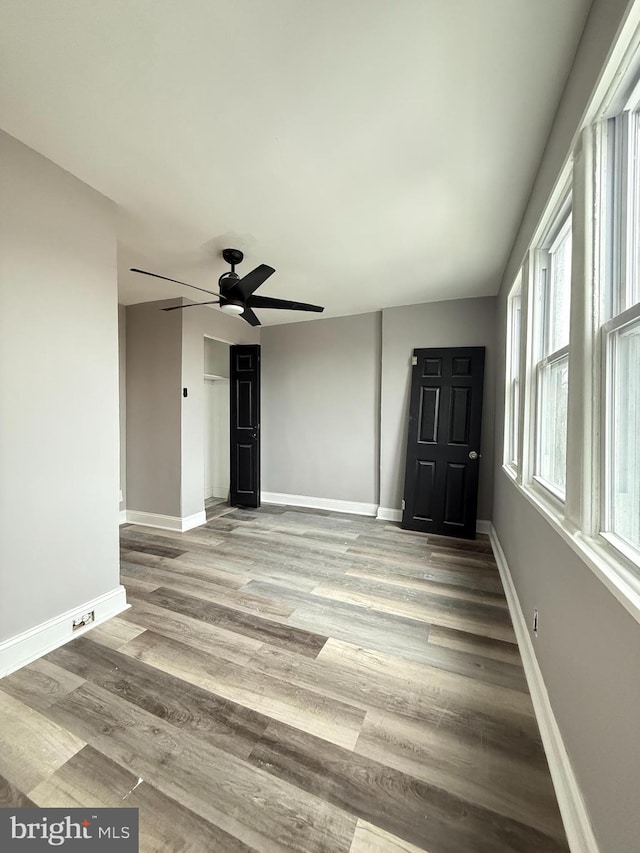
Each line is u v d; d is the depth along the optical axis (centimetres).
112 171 185
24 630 173
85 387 198
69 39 119
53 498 184
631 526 102
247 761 126
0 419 162
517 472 235
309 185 196
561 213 166
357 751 130
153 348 387
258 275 241
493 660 180
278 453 495
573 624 116
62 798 113
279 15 111
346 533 376
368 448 446
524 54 123
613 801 84
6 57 124
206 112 148
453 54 123
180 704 150
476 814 109
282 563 296
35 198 172
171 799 113
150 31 116
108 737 134
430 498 387
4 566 165
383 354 422
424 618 217
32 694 155
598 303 112
